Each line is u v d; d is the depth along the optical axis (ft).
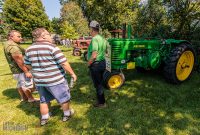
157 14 25.04
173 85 16.74
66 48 59.82
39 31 10.37
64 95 11.34
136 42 16.43
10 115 13.19
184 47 16.63
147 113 12.51
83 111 13.17
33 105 14.44
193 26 22.44
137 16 27.71
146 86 16.72
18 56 12.72
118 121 11.79
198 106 13.05
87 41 39.88
